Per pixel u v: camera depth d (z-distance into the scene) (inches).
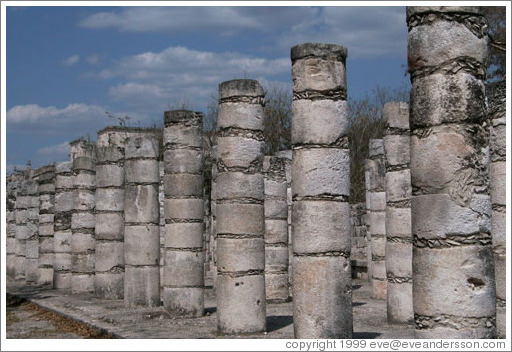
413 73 373.7
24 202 1284.4
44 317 766.5
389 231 608.1
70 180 1058.7
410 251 592.1
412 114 373.7
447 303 355.3
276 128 1658.5
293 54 493.4
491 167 439.2
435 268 358.6
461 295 354.0
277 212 838.5
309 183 477.1
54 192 1138.7
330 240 472.7
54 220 1079.6
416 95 370.9
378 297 800.3
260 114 592.7
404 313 589.6
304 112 483.5
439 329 356.2
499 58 1074.1
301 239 476.1
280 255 833.5
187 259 684.7
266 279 826.8
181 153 695.7
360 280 1101.7
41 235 1146.7
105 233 883.4
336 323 467.5
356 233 1224.8
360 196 1588.3
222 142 587.8
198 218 695.1
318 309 466.9
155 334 582.9
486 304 357.1
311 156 478.6
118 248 884.0
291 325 625.0
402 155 608.1
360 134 1668.3
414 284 369.7
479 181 361.7
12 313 822.5
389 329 574.9
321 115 480.7
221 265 575.8
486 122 367.9
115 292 878.4
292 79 495.2
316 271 469.7
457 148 358.9
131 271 780.0
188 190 691.4
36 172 1267.2
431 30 366.9
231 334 565.6
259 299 574.6
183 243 686.5
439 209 358.6
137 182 787.4
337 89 487.2
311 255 472.1
